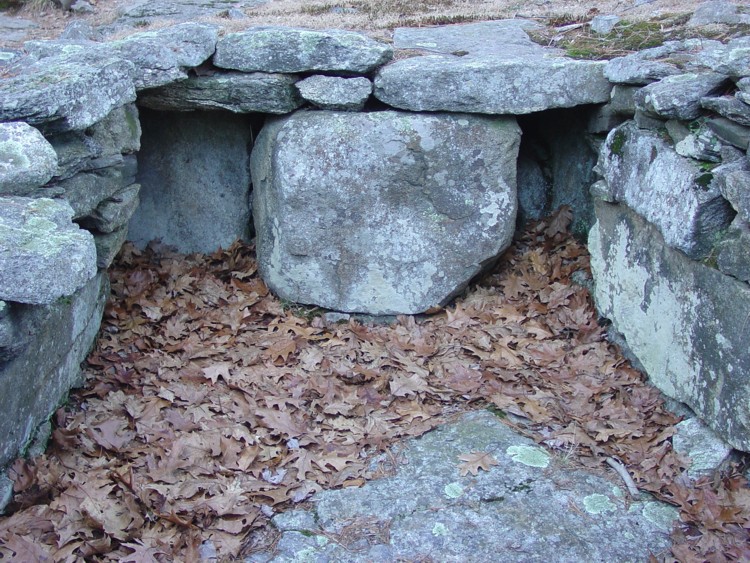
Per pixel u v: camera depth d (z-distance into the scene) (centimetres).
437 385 381
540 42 454
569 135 461
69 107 329
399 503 324
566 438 350
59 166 337
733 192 311
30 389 315
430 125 407
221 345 402
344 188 412
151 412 355
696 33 424
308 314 429
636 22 455
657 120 362
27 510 301
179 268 457
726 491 324
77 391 364
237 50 412
